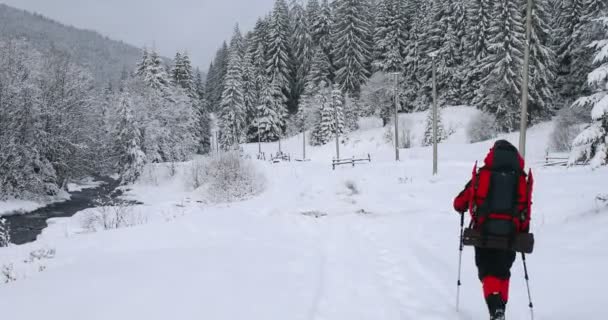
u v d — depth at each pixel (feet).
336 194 72.13
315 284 20.58
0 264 32.81
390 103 223.10
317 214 54.19
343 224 46.32
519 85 155.22
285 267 24.17
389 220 47.60
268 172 109.50
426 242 32.42
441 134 179.63
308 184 87.40
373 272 23.70
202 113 270.05
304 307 17.01
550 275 19.61
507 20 153.07
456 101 204.23
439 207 53.83
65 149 133.39
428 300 18.28
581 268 19.75
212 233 40.22
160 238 38.37
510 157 14.24
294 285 20.24
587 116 129.90
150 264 24.64
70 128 135.85
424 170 99.30
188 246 33.88
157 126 168.66
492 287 13.60
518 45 153.28
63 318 15.21
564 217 36.91
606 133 57.00
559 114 140.56
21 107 119.14
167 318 15.10
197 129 238.89
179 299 17.28
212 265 23.91
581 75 147.54
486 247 13.66
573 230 28.96
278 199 71.31
